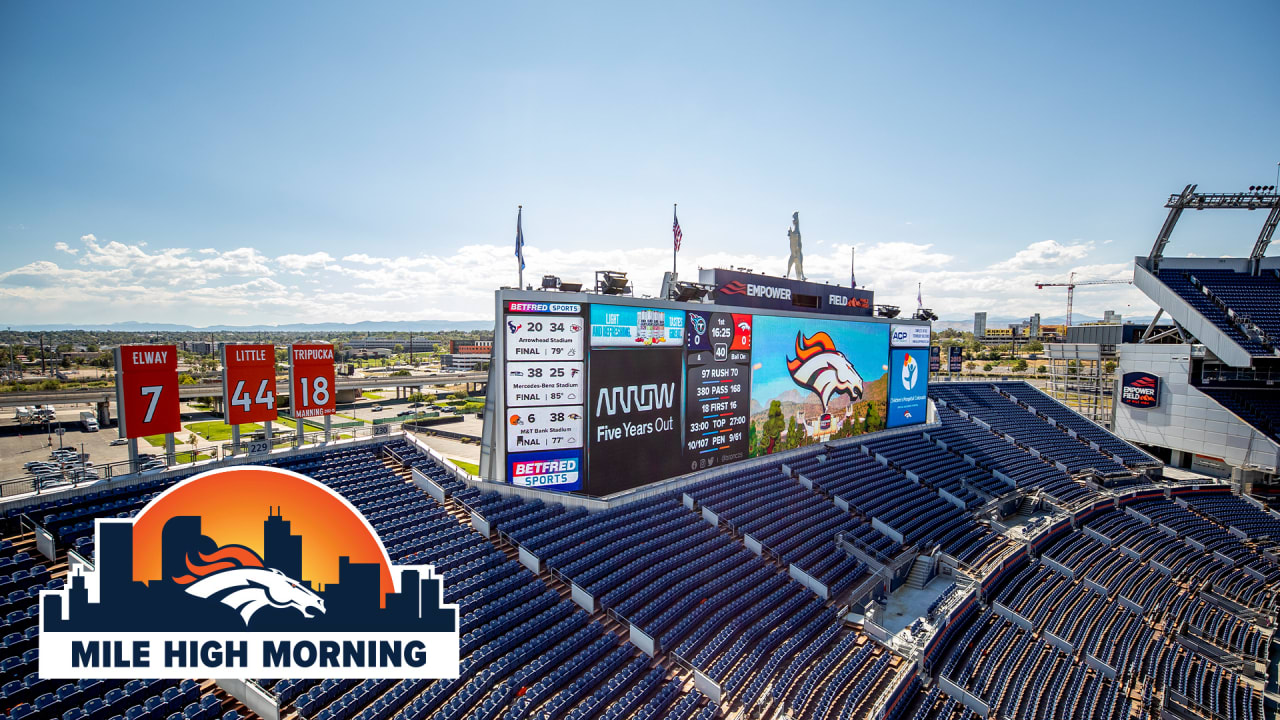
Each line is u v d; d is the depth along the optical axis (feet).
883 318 176.86
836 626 100.63
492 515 98.07
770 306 146.00
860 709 81.25
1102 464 207.72
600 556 99.66
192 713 58.95
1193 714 95.04
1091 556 150.10
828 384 160.76
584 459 108.68
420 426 284.82
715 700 76.79
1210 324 196.44
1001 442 208.23
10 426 260.83
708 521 119.96
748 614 96.94
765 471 143.23
